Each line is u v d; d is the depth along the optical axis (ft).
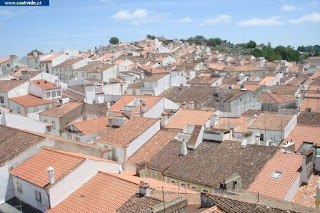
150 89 295.07
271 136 164.66
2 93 247.91
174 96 281.74
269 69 501.15
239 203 76.33
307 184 114.11
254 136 155.53
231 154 132.77
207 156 135.44
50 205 96.99
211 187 118.42
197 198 91.35
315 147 132.16
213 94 267.39
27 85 257.96
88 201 96.58
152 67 425.69
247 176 117.29
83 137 178.40
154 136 164.86
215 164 129.29
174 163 137.28
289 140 157.89
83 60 413.59
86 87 251.39
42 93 252.42
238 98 243.81
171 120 186.09
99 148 135.23
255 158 126.00
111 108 222.48
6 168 107.24
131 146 154.51
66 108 209.97
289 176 112.57
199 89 284.00
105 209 91.50
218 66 487.20
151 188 97.35
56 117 199.21
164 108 213.87
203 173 126.41
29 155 112.88
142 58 543.80
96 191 99.86
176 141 154.10
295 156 121.70
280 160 121.60
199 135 144.66
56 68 421.59
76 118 200.03
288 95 294.87
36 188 100.53
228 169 124.67
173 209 76.74
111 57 512.63
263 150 129.29
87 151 130.11
